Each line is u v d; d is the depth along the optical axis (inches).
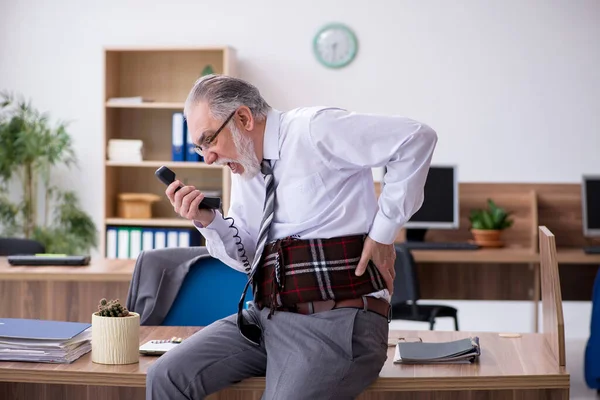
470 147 239.3
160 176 82.5
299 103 241.4
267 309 80.7
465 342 87.0
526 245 214.7
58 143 231.5
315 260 78.1
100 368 80.6
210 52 240.2
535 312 201.3
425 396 84.0
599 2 235.0
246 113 79.0
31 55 245.3
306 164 78.7
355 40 238.8
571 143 237.6
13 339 82.8
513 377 79.1
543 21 236.1
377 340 77.9
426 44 238.5
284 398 74.0
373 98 240.1
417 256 193.8
